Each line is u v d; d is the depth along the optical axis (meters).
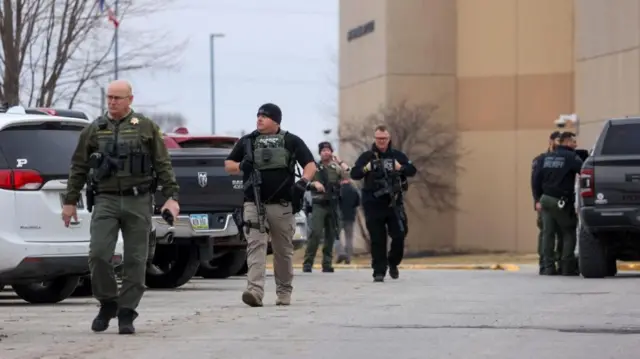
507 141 147.00
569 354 24.47
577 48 142.00
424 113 145.50
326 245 62.25
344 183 83.00
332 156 62.34
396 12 147.50
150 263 43.47
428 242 146.00
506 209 146.88
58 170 36.16
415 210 145.62
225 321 31.55
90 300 40.81
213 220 46.28
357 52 157.75
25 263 35.38
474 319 31.50
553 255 55.38
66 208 28.73
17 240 35.34
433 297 39.34
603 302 36.81
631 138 50.84
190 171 46.19
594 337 27.36
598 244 50.50
